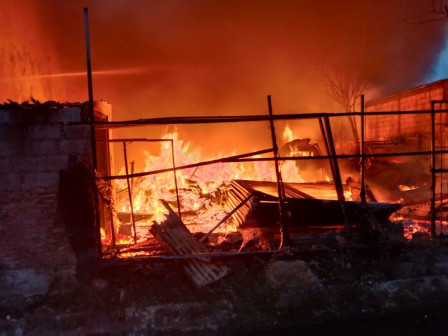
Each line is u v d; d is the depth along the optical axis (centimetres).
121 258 525
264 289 500
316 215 652
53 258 518
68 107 543
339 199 591
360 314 480
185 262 543
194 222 957
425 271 551
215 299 489
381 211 623
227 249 632
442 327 447
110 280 519
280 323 462
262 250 554
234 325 458
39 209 523
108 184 721
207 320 463
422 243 587
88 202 520
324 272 548
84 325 455
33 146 524
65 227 516
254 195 657
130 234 839
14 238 519
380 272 544
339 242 575
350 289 505
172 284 523
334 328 454
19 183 521
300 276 513
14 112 522
